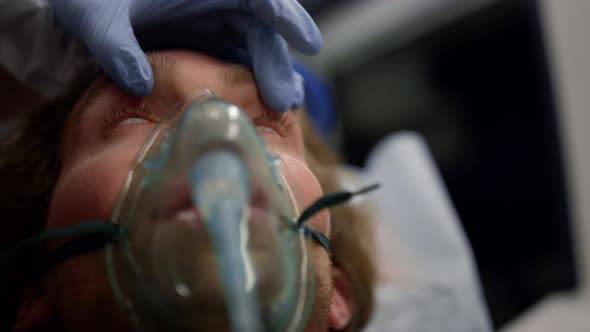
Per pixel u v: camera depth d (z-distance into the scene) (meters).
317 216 0.72
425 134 2.21
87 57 0.97
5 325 0.77
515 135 1.91
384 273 1.55
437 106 2.16
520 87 1.89
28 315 0.73
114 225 0.58
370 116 2.47
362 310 1.18
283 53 0.84
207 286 0.47
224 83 0.77
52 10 0.95
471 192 2.02
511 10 1.91
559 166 1.86
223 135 0.50
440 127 2.14
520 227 1.89
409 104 2.28
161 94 0.73
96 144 0.70
